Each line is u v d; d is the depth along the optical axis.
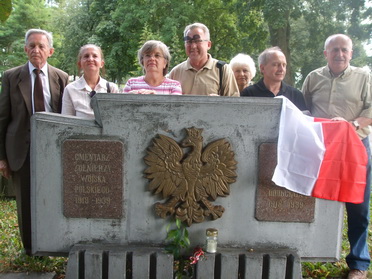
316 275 3.35
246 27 16.52
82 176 2.84
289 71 16.77
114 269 2.76
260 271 2.78
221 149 2.80
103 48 20.84
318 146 2.73
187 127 2.81
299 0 15.56
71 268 2.78
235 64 4.32
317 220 2.92
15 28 20.47
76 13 23.45
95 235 2.91
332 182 2.77
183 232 2.84
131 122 2.80
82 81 3.36
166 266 2.77
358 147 2.79
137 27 18.75
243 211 2.90
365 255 3.33
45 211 2.88
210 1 17.81
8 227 4.36
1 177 5.57
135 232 2.90
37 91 3.34
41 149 2.82
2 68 19.61
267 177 2.86
